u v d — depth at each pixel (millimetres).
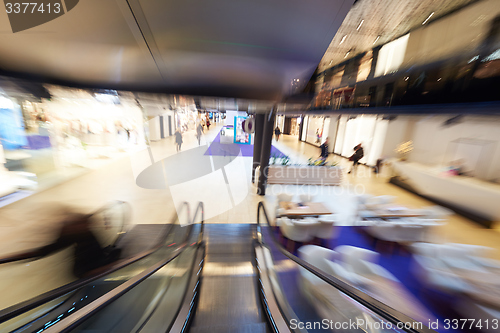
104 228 3990
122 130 10898
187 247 3723
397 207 5352
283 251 3223
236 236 4855
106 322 2238
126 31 3383
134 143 11617
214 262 3734
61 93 6289
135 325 2236
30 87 5586
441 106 2951
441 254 3689
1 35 3324
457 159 6762
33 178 6824
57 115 8133
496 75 2895
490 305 2684
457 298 2926
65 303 2328
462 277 3043
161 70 4398
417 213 5102
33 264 3225
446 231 5094
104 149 10141
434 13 4422
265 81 4902
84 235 3600
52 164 7703
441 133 7336
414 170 7516
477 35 3441
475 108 2619
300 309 2529
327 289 2852
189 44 3682
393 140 9273
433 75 3986
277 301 2529
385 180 8750
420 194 7191
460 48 3672
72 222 3705
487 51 3145
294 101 5676
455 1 3934
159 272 3096
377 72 5898
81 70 4277
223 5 3100
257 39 3660
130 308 2432
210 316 2473
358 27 5219
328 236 4625
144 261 3471
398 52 5320
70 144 8539
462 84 3316
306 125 16828
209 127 17562
